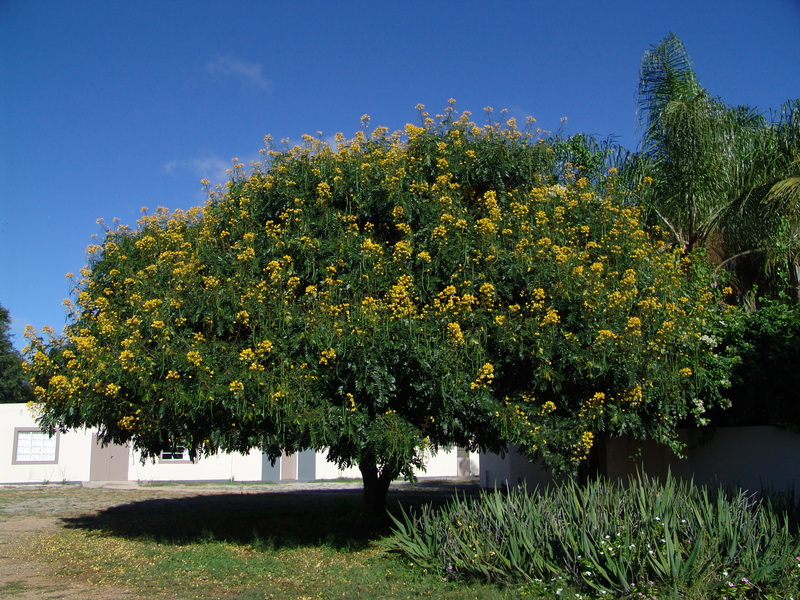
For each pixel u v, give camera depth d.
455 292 8.63
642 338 8.72
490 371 8.17
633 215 10.29
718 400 9.82
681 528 6.55
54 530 12.44
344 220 9.54
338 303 8.83
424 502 15.44
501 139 10.40
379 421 8.41
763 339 9.72
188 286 9.27
